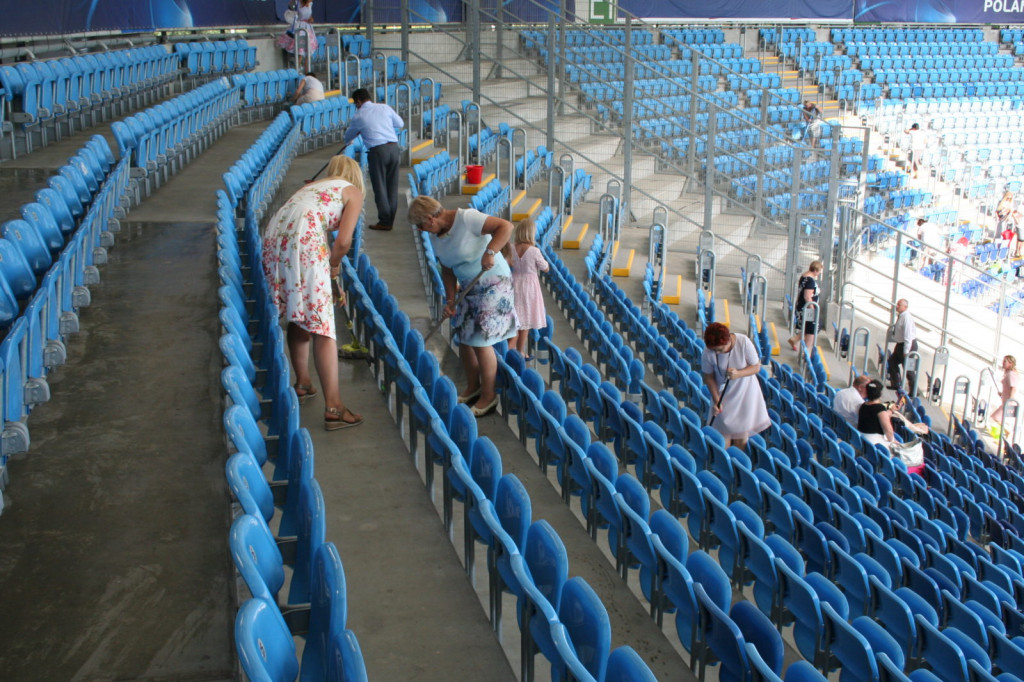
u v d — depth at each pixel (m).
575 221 15.36
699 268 14.14
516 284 7.66
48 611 3.11
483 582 4.20
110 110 12.99
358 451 4.86
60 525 3.63
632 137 17.06
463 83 17.05
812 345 13.67
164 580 3.30
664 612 4.30
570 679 2.74
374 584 3.73
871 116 24.08
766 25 25.28
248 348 4.88
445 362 6.99
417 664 3.26
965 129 24.19
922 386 14.82
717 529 5.04
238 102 14.98
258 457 3.66
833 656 4.14
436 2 18.42
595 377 7.07
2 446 3.73
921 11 25.67
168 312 6.09
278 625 2.43
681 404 8.75
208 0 16.30
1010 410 13.04
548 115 16.75
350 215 4.90
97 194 7.58
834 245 15.78
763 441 7.82
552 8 19.31
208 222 8.30
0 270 5.05
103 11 13.46
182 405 4.76
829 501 6.19
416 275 9.01
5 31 11.23
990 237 21.84
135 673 2.83
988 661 4.44
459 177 14.19
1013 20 26.59
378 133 10.09
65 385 4.95
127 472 4.07
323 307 4.88
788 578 4.38
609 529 4.74
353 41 18.19
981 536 8.09
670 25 24.22
